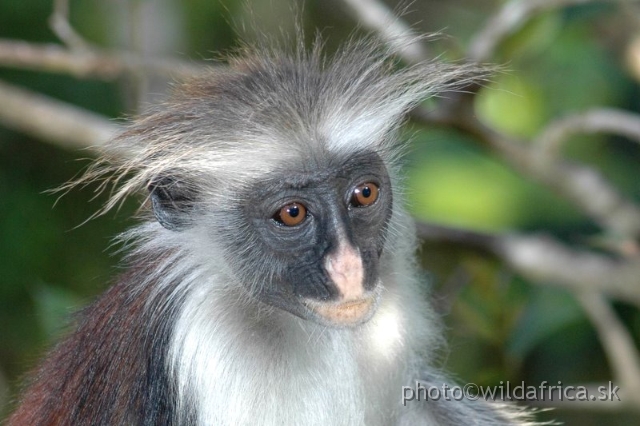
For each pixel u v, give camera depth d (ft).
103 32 85.87
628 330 74.38
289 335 44.62
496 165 78.84
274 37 67.67
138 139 45.62
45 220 86.07
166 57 71.97
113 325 44.93
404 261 46.91
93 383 44.27
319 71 47.19
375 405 46.60
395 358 46.50
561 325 67.82
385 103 46.68
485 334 60.03
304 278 43.80
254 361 44.04
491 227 77.20
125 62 60.90
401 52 52.85
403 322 46.52
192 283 44.88
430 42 62.18
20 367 79.82
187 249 45.52
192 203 45.93
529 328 59.93
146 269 45.78
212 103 45.62
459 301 60.44
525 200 78.23
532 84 78.59
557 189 63.62
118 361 44.01
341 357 45.06
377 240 44.50
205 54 84.99
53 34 87.66
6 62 61.26
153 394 43.65
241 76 46.75
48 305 55.67
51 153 87.51
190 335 43.80
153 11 80.33
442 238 61.52
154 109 47.34
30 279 84.43
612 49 70.54
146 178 45.78
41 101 63.05
